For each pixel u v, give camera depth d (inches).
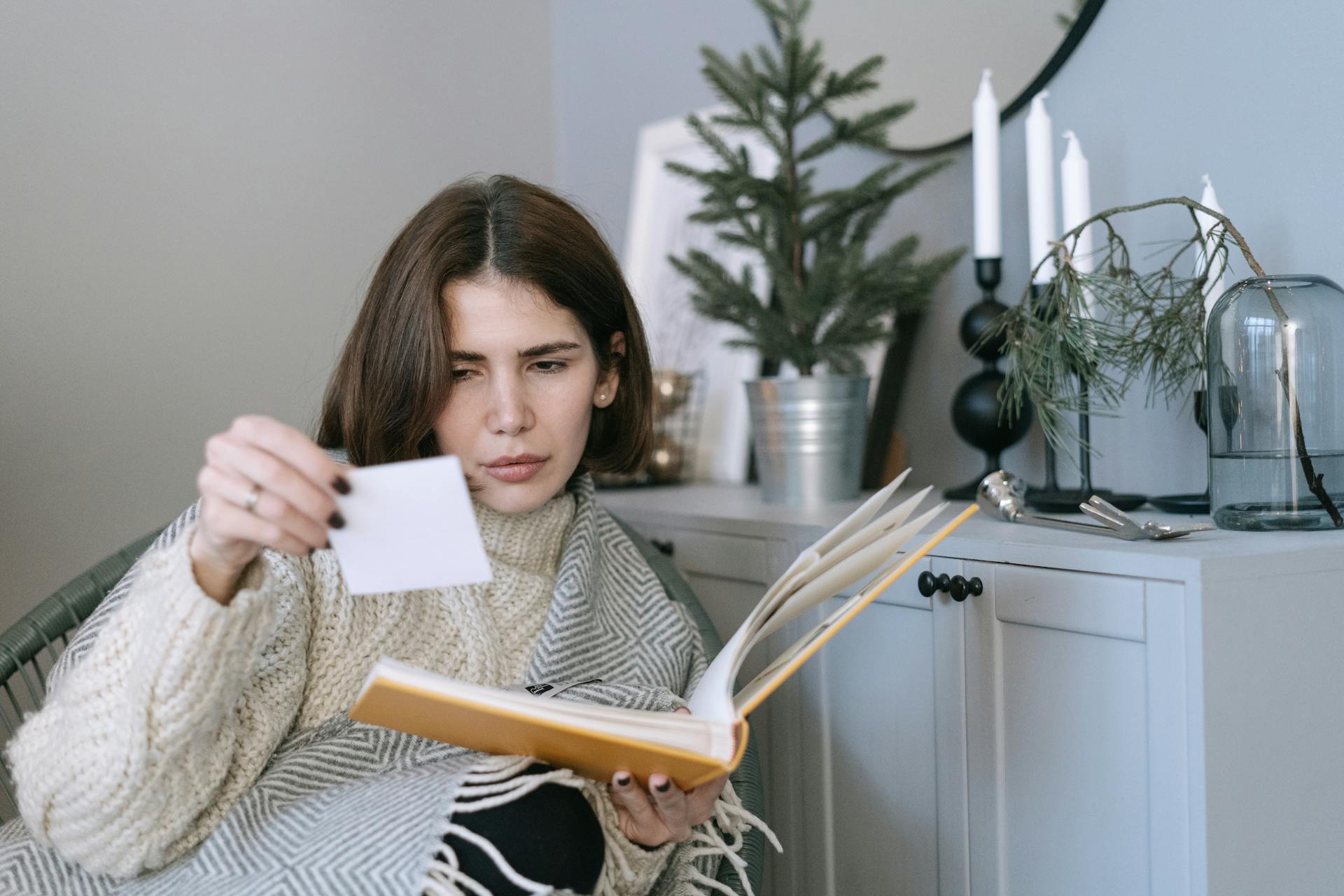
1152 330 45.6
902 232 65.3
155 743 27.7
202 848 30.2
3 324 58.0
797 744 50.8
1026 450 59.7
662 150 78.4
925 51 62.7
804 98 68.1
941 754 43.6
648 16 80.0
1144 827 36.7
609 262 41.2
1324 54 46.6
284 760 33.3
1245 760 35.3
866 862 47.6
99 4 61.5
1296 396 39.6
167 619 27.2
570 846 28.2
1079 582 38.0
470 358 37.4
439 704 26.3
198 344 65.5
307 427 70.6
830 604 48.4
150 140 63.6
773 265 57.8
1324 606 37.1
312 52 71.4
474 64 81.4
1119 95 54.3
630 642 42.8
